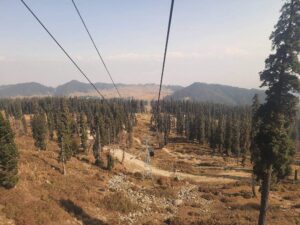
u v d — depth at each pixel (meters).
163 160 89.94
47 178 44.94
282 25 20.97
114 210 40.38
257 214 39.53
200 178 69.12
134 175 65.94
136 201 46.00
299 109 21.59
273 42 21.72
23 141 89.19
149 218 39.50
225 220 36.19
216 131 108.06
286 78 21.09
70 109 172.38
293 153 22.81
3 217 28.58
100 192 45.66
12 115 173.38
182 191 54.88
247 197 51.16
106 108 140.12
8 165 34.53
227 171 77.44
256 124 23.50
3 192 33.34
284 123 22.39
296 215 38.84
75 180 48.62
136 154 94.38
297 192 55.44
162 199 49.06
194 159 94.94
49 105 174.12
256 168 23.70
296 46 20.47
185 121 153.75
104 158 81.25
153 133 141.25
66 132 57.84
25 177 41.28
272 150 21.47
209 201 49.34
